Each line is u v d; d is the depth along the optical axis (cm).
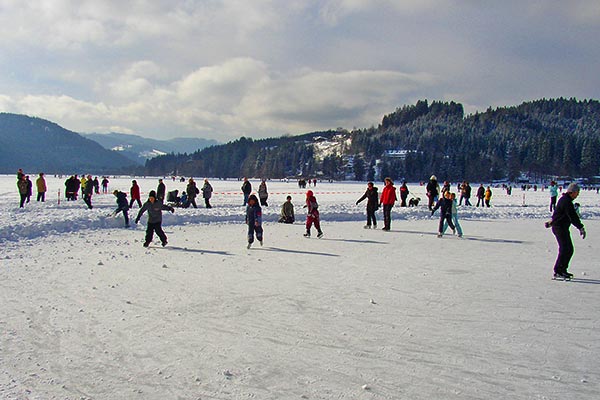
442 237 1527
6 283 802
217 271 932
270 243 1342
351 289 794
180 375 449
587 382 437
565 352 513
